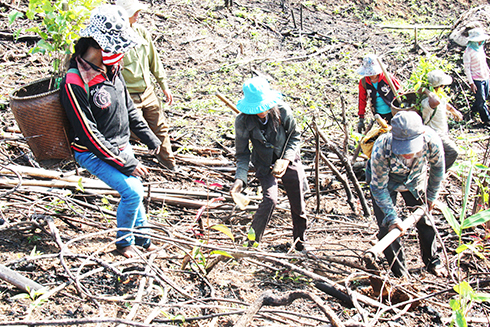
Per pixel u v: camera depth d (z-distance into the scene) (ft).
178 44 32.63
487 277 13.00
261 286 11.84
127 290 10.31
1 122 18.86
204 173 18.63
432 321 11.04
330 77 31.40
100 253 11.43
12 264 10.36
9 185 13.50
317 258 11.97
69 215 13.14
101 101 10.03
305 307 11.09
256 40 35.45
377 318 9.36
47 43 11.48
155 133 17.66
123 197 10.80
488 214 8.75
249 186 18.37
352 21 42.75
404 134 10.65
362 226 16.01
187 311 10.03
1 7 29.86
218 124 23.32
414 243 15.57
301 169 13.37
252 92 11.66
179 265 11.94
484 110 27.73
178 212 15.65
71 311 9.32
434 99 14.90
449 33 37.83
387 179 11.68
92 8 11.52
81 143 10.66
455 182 19.81
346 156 17.58
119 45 9.50
